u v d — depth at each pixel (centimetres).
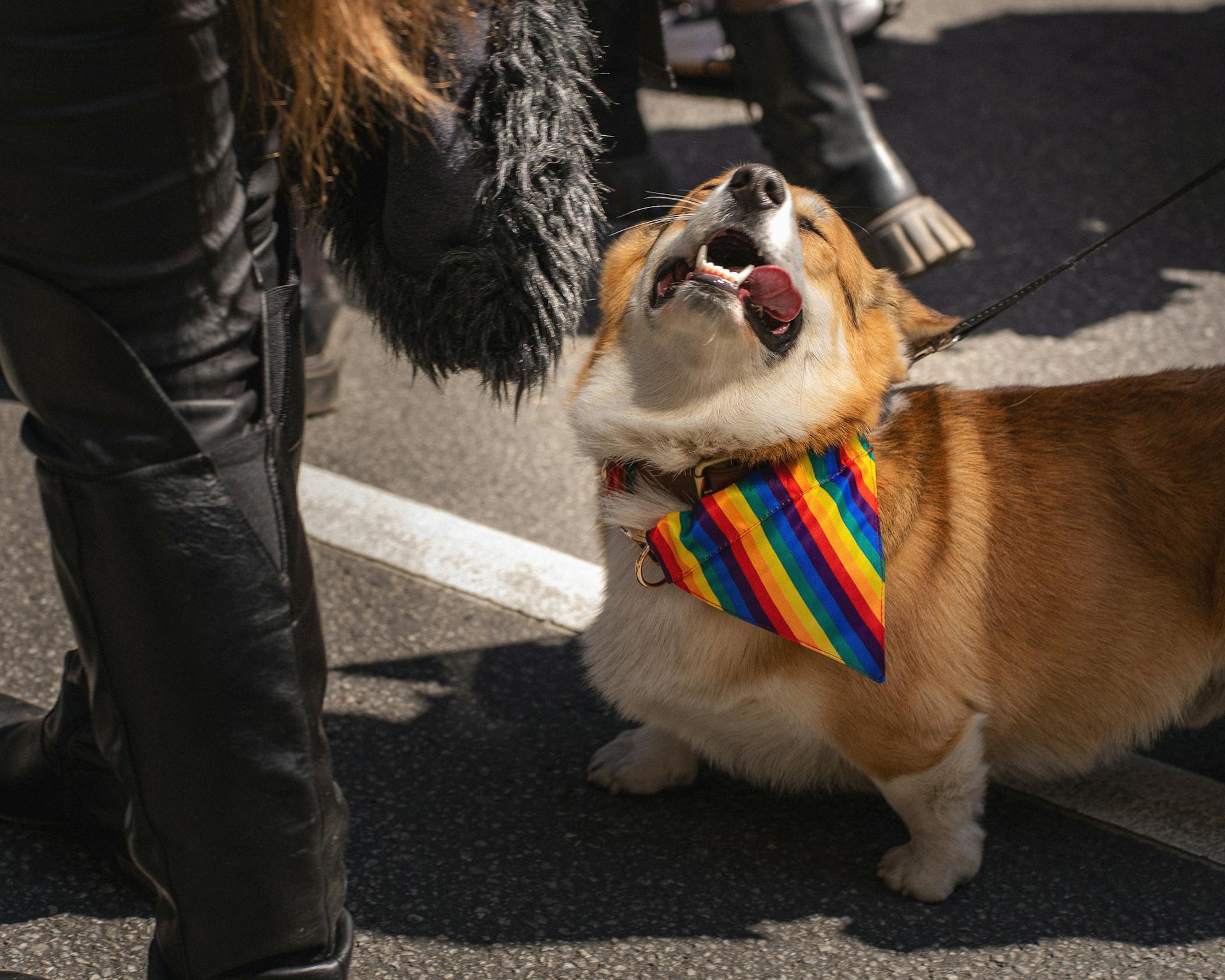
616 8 242
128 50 108
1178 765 239
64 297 115
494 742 241
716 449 202
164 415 118
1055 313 430
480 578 294
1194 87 637
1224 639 212
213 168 118
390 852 209
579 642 273
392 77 136
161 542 120
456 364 184
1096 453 217
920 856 204
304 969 140
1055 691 213
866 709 197
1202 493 212
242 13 120
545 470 344
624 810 224
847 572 191
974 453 217
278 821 131
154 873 136
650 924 194
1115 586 211
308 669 133
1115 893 202
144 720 127
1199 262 467
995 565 208
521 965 185
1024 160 559
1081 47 700
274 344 146
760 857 212
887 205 373
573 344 229
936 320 226
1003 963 186
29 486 328
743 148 562
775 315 194
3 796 202
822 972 184
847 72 372
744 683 200
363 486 332
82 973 179
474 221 168
